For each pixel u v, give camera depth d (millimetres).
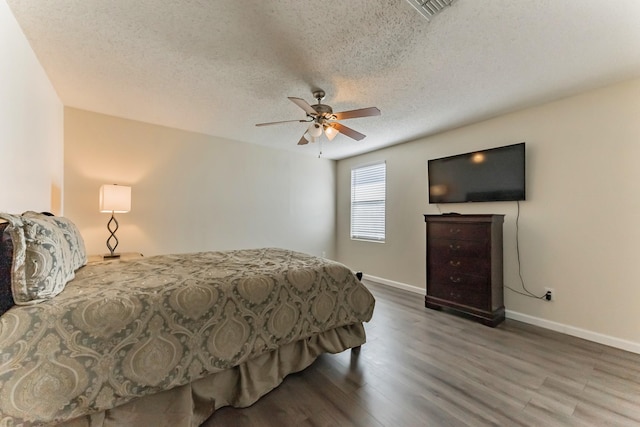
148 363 1323
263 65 2229
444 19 1681
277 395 1742
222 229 4250
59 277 1370
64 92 2734
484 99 2803
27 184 1980
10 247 1219
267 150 4727
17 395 1055
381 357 2227
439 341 2516
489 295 2908
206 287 1622
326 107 2439
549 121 2855
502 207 3205
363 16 1675
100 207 3107
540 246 2904
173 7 1615
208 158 4105
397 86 2547
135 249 3541
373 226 4957
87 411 1177
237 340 1626
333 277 2197
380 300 3746
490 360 2178
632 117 2383
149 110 3184
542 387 1824
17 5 1604
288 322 1865
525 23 1711
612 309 2465
